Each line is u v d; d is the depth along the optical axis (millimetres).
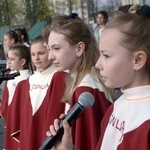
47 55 2393
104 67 1260
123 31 1225
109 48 1239
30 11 10508
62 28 1906
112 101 1874
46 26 2252
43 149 1366
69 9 9938
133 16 1274
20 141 2447
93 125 1731
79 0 9719
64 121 1317
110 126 1344
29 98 2406
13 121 2619
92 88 1815
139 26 1234
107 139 1337
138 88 1240
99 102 1801
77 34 1905
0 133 4359
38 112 2326
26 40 5305
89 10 9352
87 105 1338
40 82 2389
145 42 1219
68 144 1344
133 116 1223
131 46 1209
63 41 1890
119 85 1260
